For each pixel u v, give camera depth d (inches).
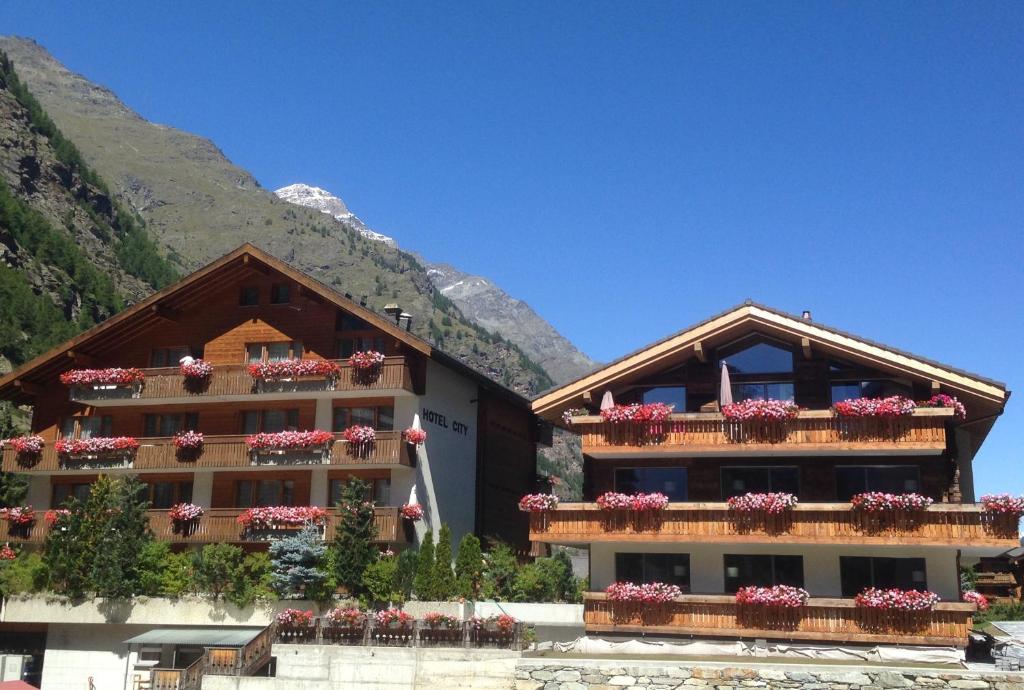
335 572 1248.2
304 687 1053.8
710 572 1153.4
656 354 1192.2
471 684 1020.5
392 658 1053.2
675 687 945.5
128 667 1316.4
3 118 6481.3
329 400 1457.9
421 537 1392.7
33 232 4613.7
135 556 1323.8
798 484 1156.5
